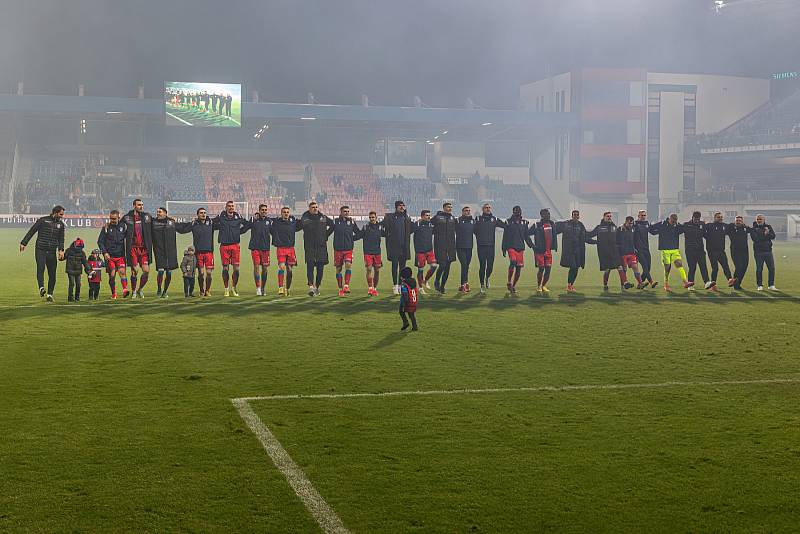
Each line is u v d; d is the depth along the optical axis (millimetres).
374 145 78812
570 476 6246
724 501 5746
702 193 73500
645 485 6059
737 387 9359
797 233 60750
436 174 80938
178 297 18281
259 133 75625
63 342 12117
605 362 10875
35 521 5316
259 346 11961
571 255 19969
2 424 7512
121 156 75688
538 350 11805
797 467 6449
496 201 77125
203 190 72125
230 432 7344
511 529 5273
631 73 72062
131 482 6035
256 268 18703
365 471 6332
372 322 14594
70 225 64375
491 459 6641
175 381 9469
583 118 71562
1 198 66625
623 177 72562
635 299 18781
